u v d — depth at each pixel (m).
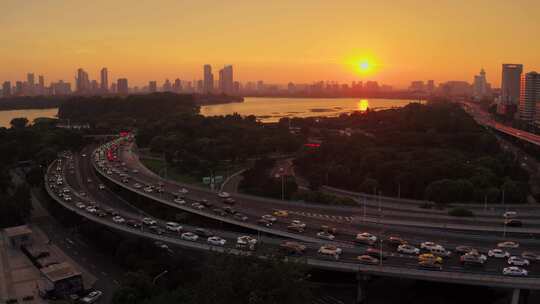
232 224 180.75
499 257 130.88
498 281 113.50
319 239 148.12
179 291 118.44
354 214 182.50
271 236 164.62
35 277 155.25
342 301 130.88
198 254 163.12
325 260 129.62
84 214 192.00
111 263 165.75
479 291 133.75
